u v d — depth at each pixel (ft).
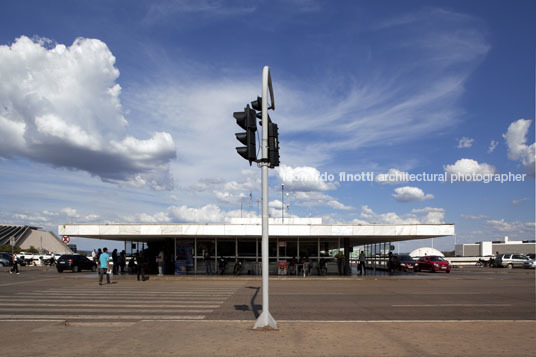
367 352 25.04
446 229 97.86
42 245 393.09
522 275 112.57
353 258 186.60
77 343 26.99
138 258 88.79
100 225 97.71
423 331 31.37
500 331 31.45
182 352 24.85
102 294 59.82
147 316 39.75
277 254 110.42
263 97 34.27
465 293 62.95
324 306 47.78
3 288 69.92
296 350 25.43
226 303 49.75
